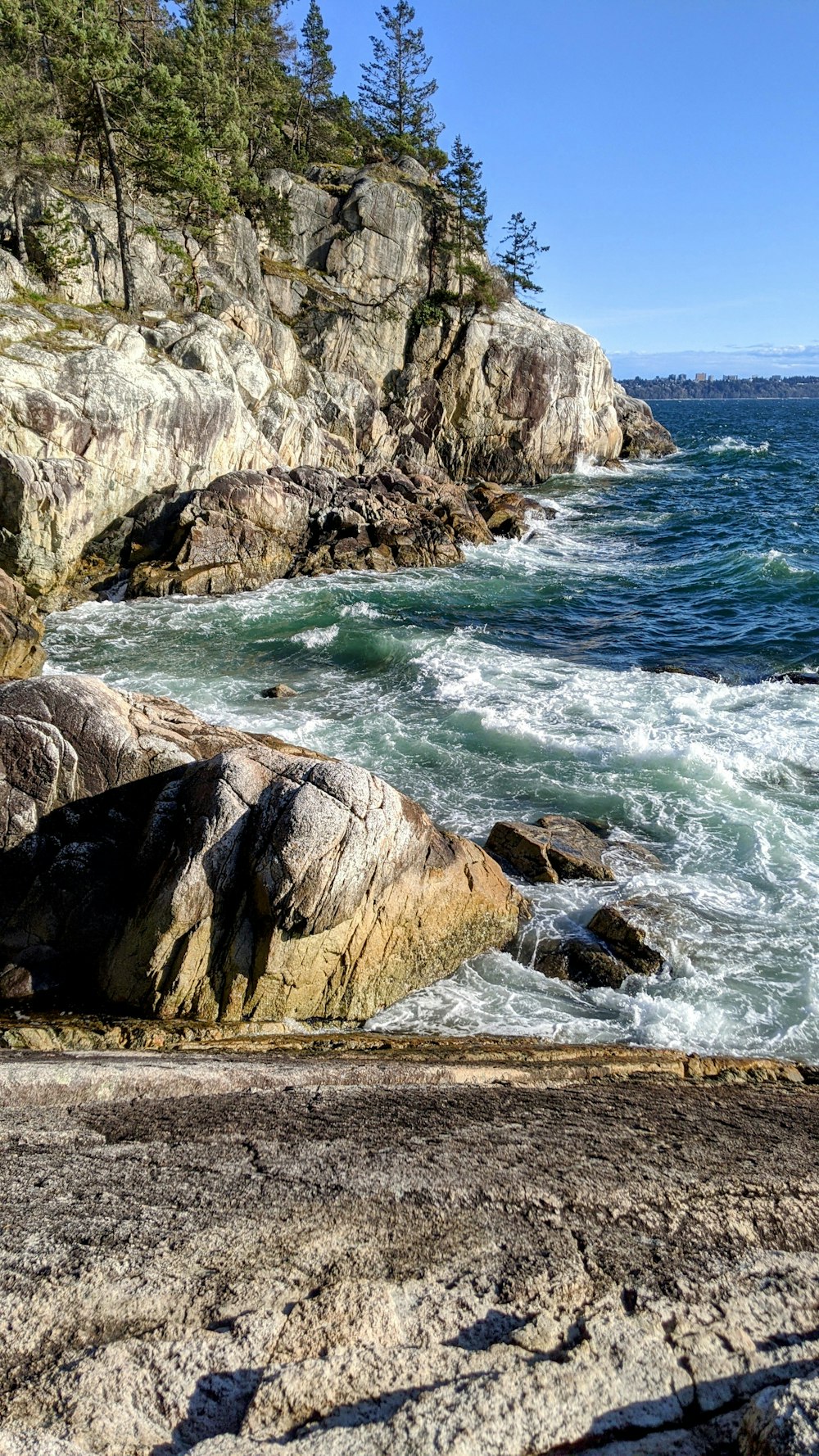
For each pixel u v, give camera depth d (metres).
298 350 45.78
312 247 49.41
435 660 20.61
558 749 15.31
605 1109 6.11
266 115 50.34
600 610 26.62
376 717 16.80
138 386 28.58
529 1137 5.39
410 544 32.28
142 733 9.97
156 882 8.77
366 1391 3.20
